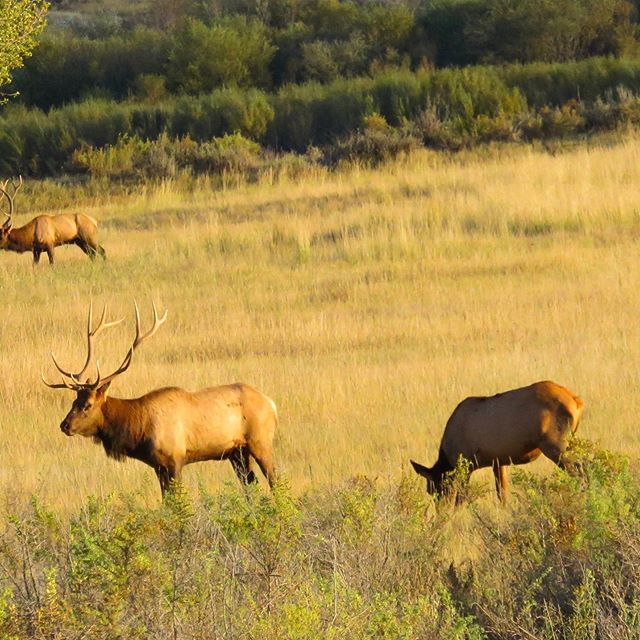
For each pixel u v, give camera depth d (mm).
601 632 17703
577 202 79750
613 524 20234
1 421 42000
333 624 17109
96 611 17344
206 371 48312
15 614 17297
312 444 36719
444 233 76188
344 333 55031
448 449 29281
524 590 19859
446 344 51781
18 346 54312
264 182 103500
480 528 23891
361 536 21172
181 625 17266
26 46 76000
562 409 28016
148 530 19250
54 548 20969
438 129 115000
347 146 111875
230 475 33938
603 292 59875
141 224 92125
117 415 30531
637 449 33219
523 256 69125
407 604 18500
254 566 19500
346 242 74625
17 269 76312
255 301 64062
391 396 42719
